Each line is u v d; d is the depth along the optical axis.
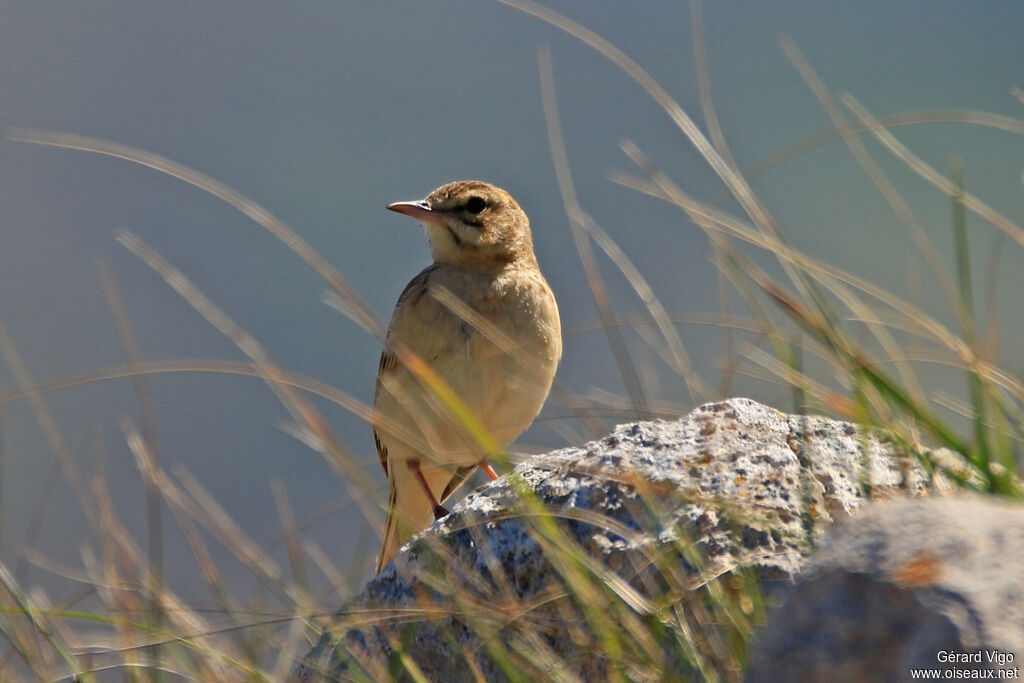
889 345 7.82
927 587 4.96
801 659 5.14
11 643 7.93
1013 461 7.03
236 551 8.59
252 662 7.75
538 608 7.17
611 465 7.88
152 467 8.81
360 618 7.74
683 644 6.45
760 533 6.98
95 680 7.73
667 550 7.05
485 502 8.07
